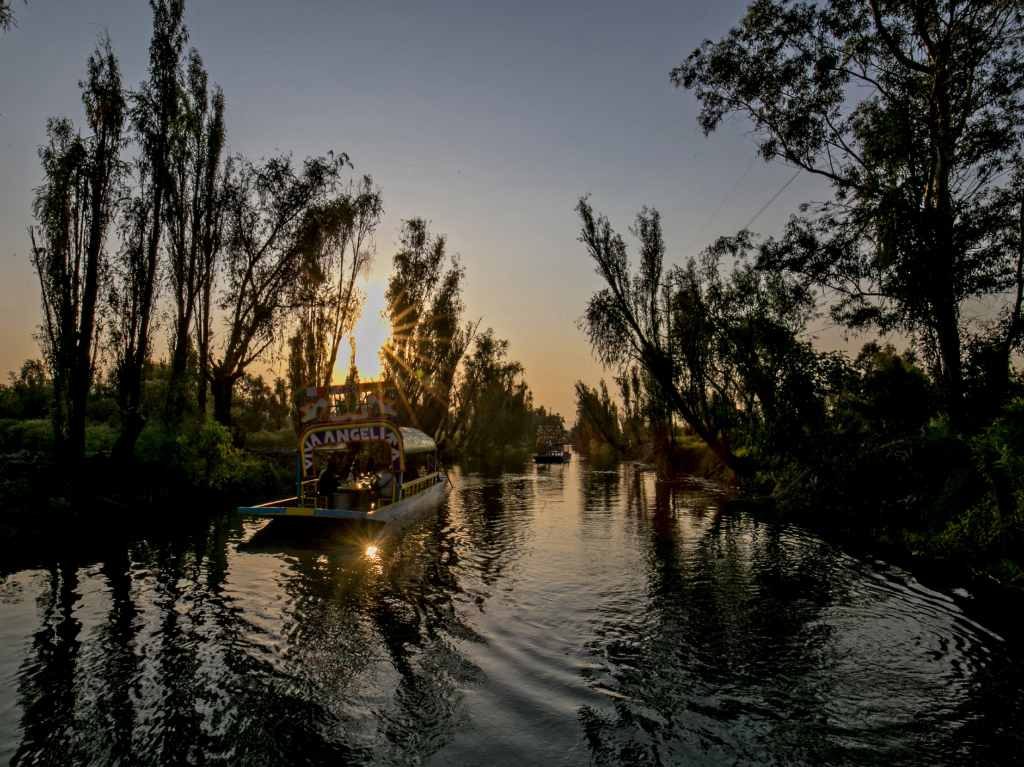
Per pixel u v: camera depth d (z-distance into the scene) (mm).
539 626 9891
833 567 13938
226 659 8359
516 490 35125
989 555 12086
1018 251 17953
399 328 42438
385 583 12406
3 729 6477
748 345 26672
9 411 29484
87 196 18812
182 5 21703
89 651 8578
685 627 9859
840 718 6852
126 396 20438
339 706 7062
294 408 35125
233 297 27438
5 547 14594
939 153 18250
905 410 20266
